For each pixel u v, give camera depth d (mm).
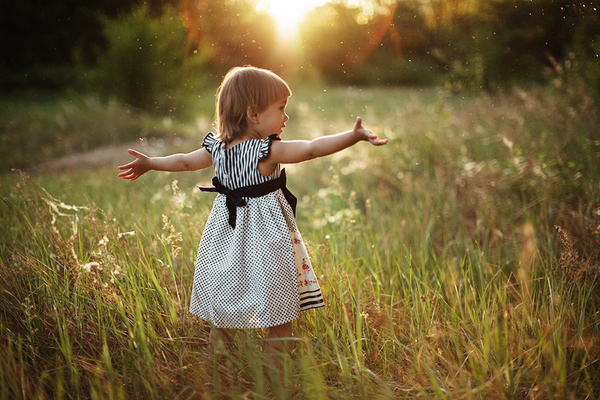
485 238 2787
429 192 3754
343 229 3172
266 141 1850
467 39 8016
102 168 6934
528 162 3555
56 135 8906
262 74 1928
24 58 15969
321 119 8422
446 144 4922
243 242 1870
